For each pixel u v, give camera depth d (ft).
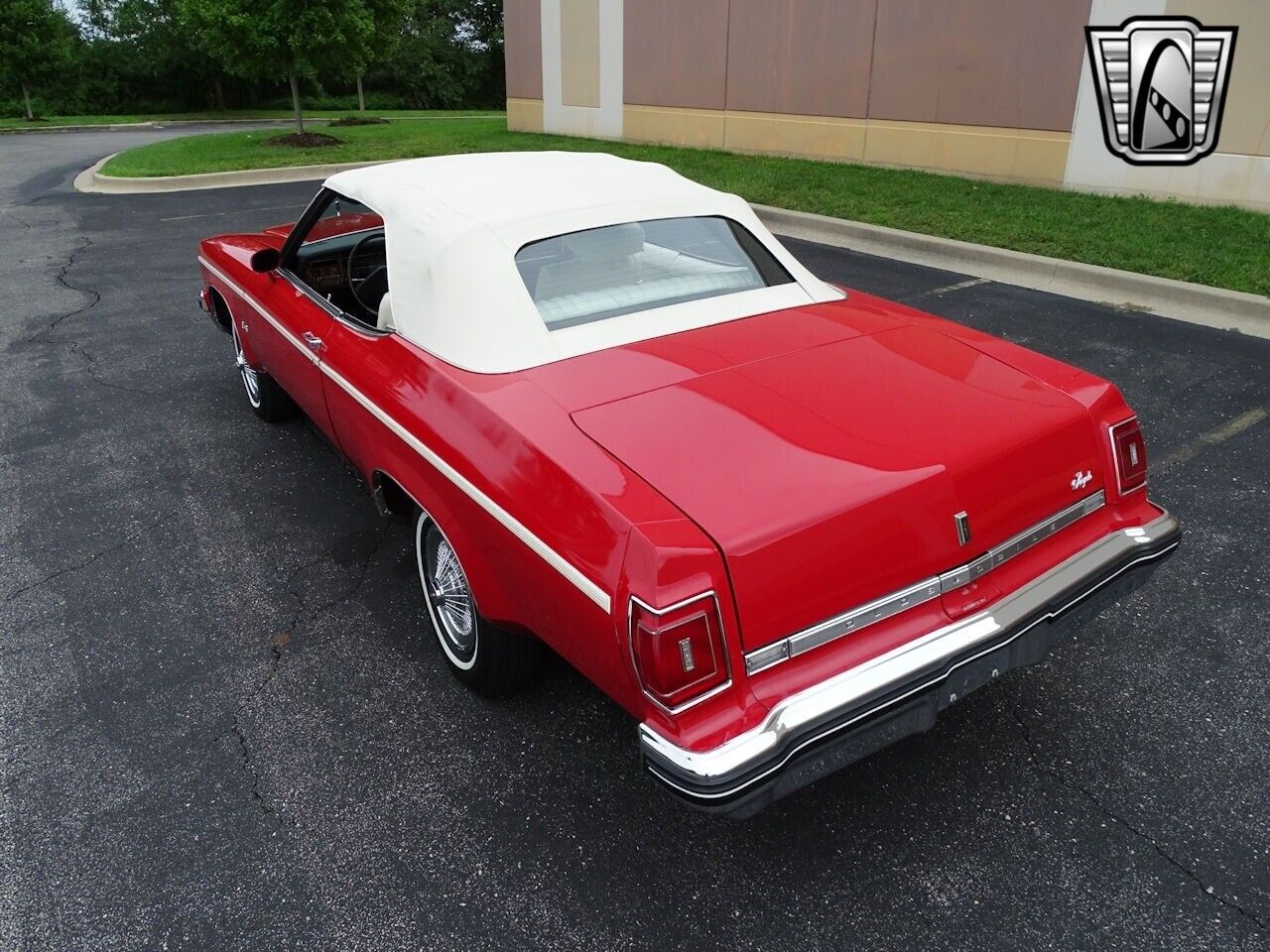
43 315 24.75
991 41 35.58
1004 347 9.44
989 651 7.27
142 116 132.26
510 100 67.87
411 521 11.41
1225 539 12.60
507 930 7.33
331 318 11.71
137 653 10.89
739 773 6.20
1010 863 7.84
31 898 7.70
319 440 16.55
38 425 17.47
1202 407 16.89
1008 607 7.50
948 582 7.27
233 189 45.21
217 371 20.38
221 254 16.06
